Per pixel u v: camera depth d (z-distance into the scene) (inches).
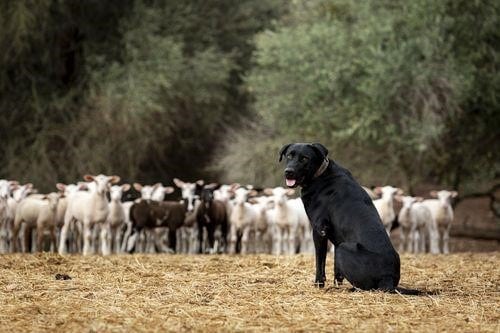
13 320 375.9
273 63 1262.3
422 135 1050.1
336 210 470.6
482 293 475.2
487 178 1264.8
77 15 1489.9
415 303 420.2
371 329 357.4
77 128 1418.6
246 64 1609.3
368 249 450.9
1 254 697.0
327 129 1162.6
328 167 483.5
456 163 1198.9
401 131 1103.6
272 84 1198.9
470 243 1289.4
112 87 1378.0
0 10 1360.7
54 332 349.7
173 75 1407.5
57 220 906.7
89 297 442.9
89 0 1486.2
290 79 1192.8
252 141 1355.8
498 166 1252.5
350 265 451.2
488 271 596.1
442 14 1090.1
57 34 1477.6
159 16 1460.4
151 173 1577.3
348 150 1211.9
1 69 1423.5
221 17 1582.2
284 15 1533.0
